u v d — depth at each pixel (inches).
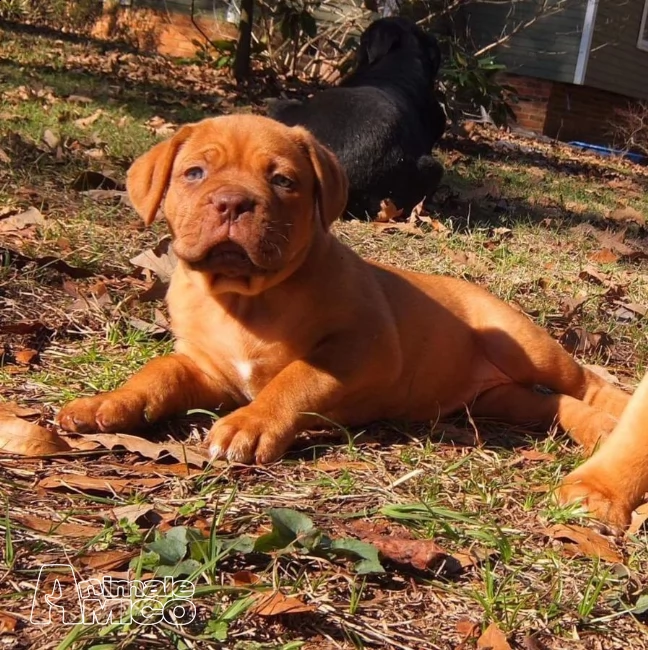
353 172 78.4
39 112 101.6
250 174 41.5
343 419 44.2
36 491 36.3
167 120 114.0
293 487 38.4
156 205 43.3
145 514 35.1
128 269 56.2
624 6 218.4
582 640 32.8
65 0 209.8
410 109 90.0
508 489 40.1
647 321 63.1
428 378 46.3
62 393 43.1
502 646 31.5
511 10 192.1
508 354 47.9
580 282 68.8
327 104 81.9
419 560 34.4
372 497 38.2
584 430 45.6
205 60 177.8
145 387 41.4
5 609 31.0
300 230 41.8
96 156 81.0
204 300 43.1
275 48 179.3
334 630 31.7
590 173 157.1
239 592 31.9
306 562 33.7
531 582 34.8
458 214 87.9
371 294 44.1
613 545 37.2
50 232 59.1
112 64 158.1
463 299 48.8
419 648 31.6
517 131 202.2
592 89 222.5
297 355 42.6
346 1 180.9
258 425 40.0
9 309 49.4
